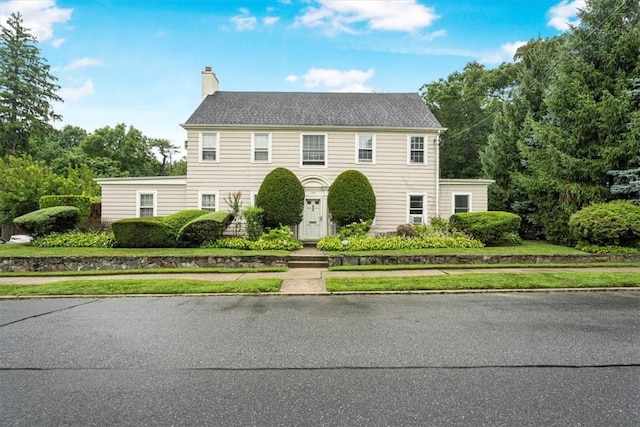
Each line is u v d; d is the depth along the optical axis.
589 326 5.18
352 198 15.25
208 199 16.78
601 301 6.89
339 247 13.27
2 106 33.19
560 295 7.48
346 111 18.11
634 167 13.55
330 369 3.69
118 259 11.20
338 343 4.50
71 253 11.80
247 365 3.81
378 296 7.50
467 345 4.39
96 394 3.14
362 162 16.89
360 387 3.26
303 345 4.43
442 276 9.10
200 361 3.93
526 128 17.64
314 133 16.88
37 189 19.94
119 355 4.12
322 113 17.86
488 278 8.73
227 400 3.02
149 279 9.27
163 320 5.68
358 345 4.42
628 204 12.44
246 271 10.66
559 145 14.83
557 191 14.75
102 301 7.17
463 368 3.68
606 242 12.16
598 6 14.21
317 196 16.78
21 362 3.91
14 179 19.48
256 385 3.31
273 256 11.37
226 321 5.61
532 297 7.29
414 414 2.77
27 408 2.89
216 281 8.85
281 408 2.88
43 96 36.34
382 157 16.92
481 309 6.29
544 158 15.36
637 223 11.52
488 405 2.91
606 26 13.98
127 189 17.00
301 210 15.65
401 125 16.98
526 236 17.59
